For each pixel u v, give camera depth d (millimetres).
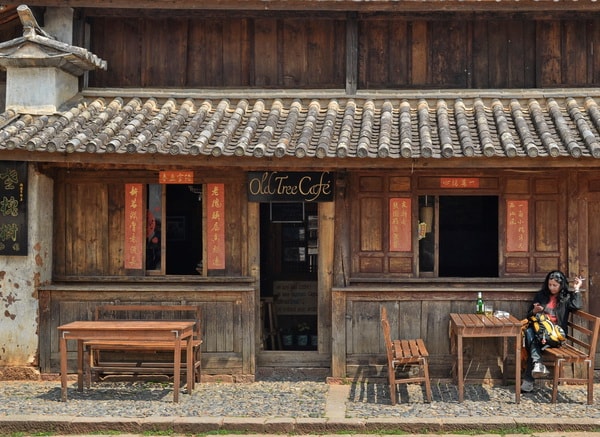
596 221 9797
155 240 10297
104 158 9219
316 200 9883
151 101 10516
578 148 8727
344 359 9711
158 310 9812
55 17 10609
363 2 10078
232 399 8898
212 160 9156
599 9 10141
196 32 10945
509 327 8641
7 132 9344
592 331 8711
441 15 10625
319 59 10836
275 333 12336
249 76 10875
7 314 9852
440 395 9039
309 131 9508
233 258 10164
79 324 8977
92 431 7883
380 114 10211
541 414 8164
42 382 9797
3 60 9922
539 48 10672
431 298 9664
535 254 9844
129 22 10953
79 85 10797
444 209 13859
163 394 9133
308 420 7930
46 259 10039
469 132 9469
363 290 9672
